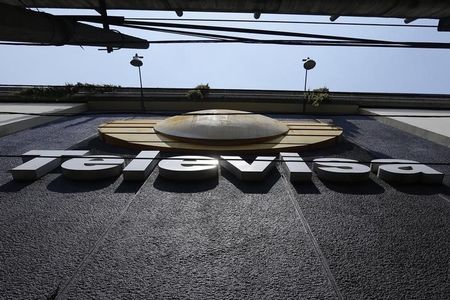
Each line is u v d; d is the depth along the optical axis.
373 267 8.03
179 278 7.55
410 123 26.70
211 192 12.55
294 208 11.27
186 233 9.52
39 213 10.63
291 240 9.21
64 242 8.95
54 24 5.00
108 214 10.62
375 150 19.97
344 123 30.75
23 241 8.98
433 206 11.53
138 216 10.52
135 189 12.78
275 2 7.01
